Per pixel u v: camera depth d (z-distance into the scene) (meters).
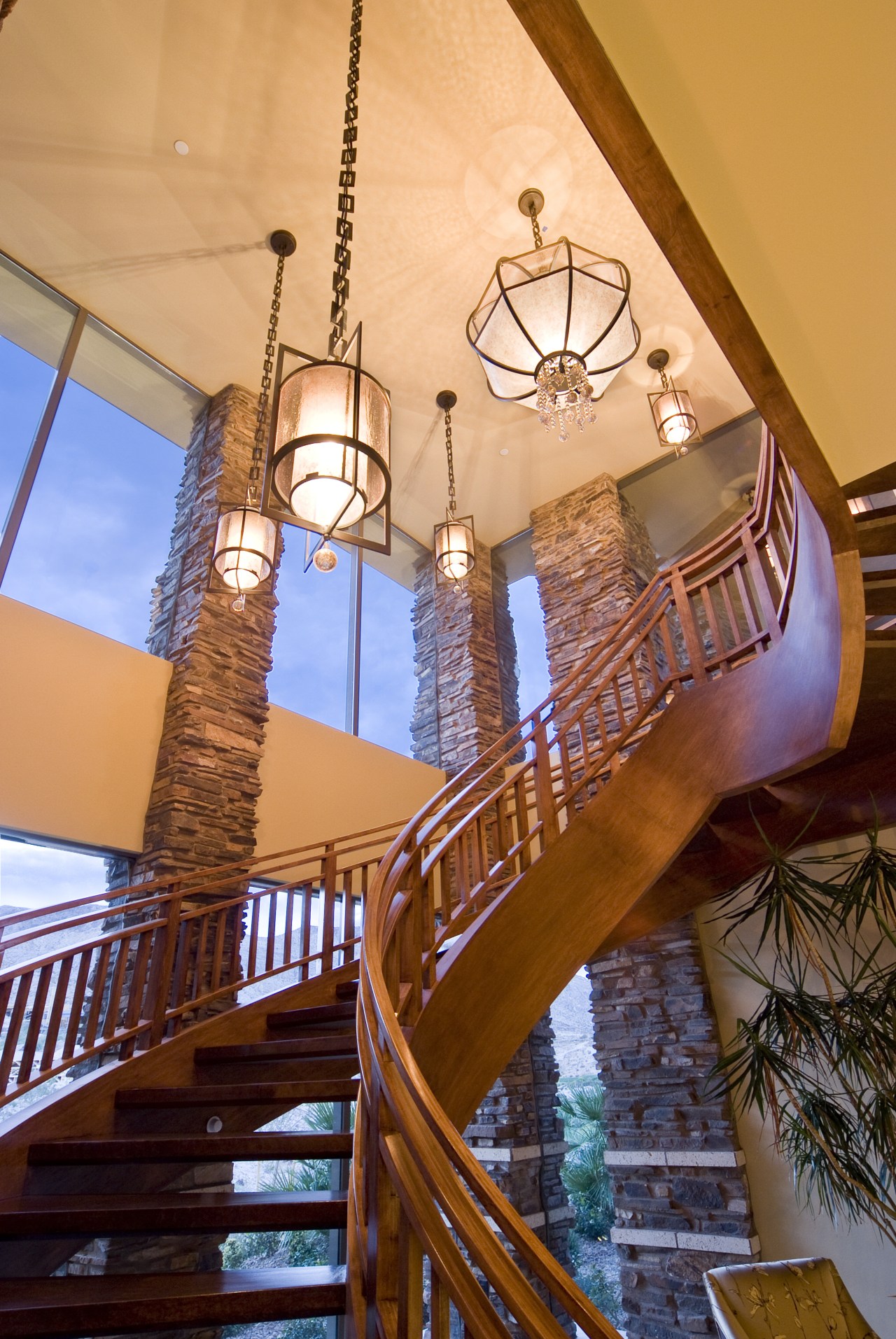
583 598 7.36
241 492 6.33
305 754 6.32
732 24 1.30
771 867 4.09
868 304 1.71
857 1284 4.23
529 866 3.55
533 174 5.20
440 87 4.70
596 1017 5.43
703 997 5.07
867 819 4.29
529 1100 6.09
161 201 5.35
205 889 4.36
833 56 1.36
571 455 7.61
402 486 7.98
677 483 7.84
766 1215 4.54
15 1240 2.35
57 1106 3.04
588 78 1.30
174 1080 3.51
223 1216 2.23
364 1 4.29
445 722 7.88
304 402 2.96
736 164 1.46
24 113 4.82
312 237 5.61
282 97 4.76
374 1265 1.69
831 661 3.02
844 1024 3.69
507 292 3.94
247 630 6.01
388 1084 1.65
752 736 3.74
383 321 6.26
